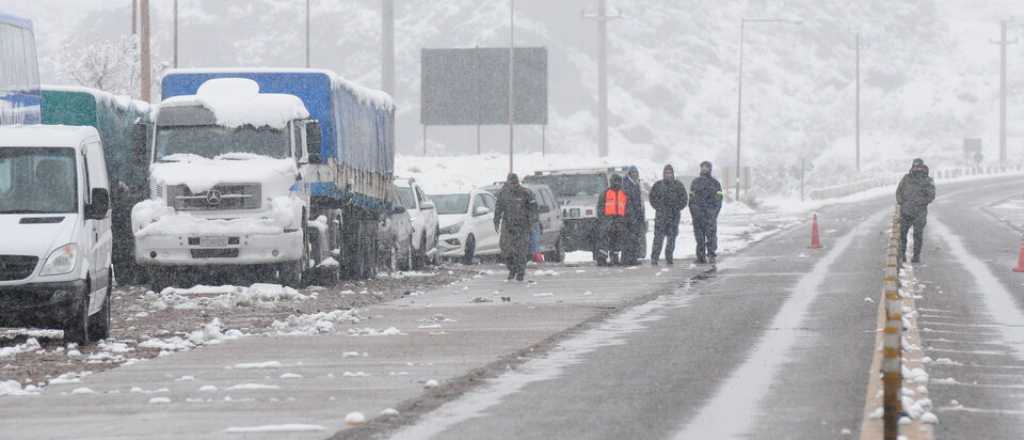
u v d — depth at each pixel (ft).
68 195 178.81
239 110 265.34
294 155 265.34
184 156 264.11
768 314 200.64
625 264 336.29
